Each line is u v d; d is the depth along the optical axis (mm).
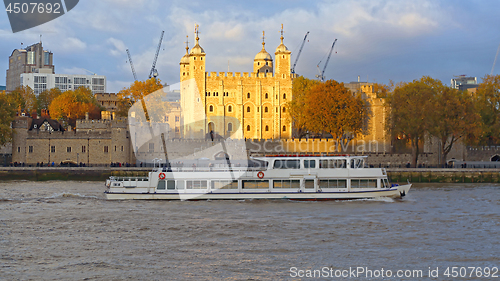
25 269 38156
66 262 39906
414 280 36938
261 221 54188
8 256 41250
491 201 68875
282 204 63719
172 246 44562
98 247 44125
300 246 44781
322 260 40906
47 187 82312
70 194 71312
